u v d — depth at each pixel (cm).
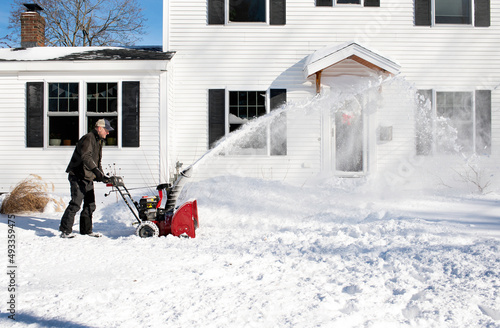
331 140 1093
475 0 1120
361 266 398
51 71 1004
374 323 271
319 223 620
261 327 262
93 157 564
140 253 444
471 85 1119
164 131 1012
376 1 1110
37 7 1216
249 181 871
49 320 266
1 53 1088
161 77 1011
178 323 264
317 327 262
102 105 1026
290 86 1103
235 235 555
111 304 296
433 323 276
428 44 1115
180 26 1102
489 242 452
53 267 390
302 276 368
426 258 407
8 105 1016
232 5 1112
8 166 1016
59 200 816
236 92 1107
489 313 291
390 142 1099
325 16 1108
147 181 1010
